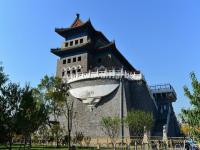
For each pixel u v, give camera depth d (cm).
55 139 6119
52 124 6112
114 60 8244
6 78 3147
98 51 8175
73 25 8631
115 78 6869
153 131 7150
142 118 5772
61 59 8400
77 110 7075
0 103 3061
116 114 6556
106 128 6072
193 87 1845
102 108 6794
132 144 5547
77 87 7250
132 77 7150
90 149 4894
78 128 6894
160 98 8406
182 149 4072
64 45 8469
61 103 5772
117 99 6706
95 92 6925
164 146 4594
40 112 3609
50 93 5450
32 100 3347
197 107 1817
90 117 6838
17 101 3177
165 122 7556
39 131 5938
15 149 4366
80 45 7912
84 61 7906
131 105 6919
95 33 8556
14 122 3120
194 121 1794
